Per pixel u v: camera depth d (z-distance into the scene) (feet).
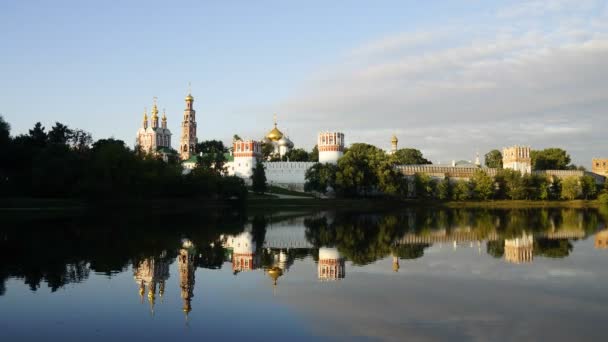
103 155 393.50
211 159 581.53
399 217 380.58
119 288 121.29
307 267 150.61
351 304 105.81
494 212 453.58
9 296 113.19
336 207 508.94
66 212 360.28
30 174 398.83
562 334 85.66
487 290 117.29
